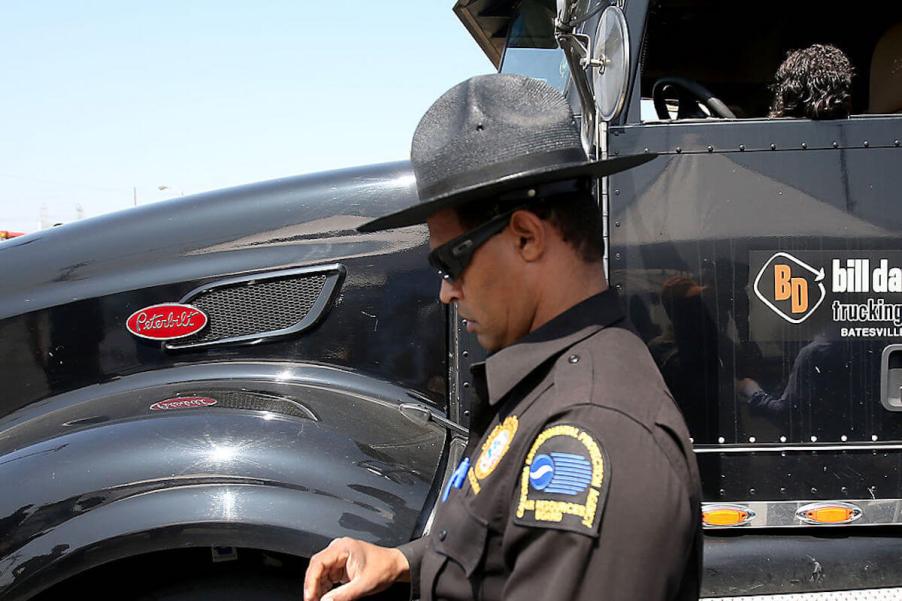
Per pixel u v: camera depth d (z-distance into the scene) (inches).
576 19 81.5
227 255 93.7
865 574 84.8
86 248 94.8
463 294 45.0
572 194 43.3
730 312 85.4
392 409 87.7
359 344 93.0
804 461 86.2
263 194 97.0
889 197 85.7
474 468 43.0
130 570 75.5
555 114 43.1
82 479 71.4
